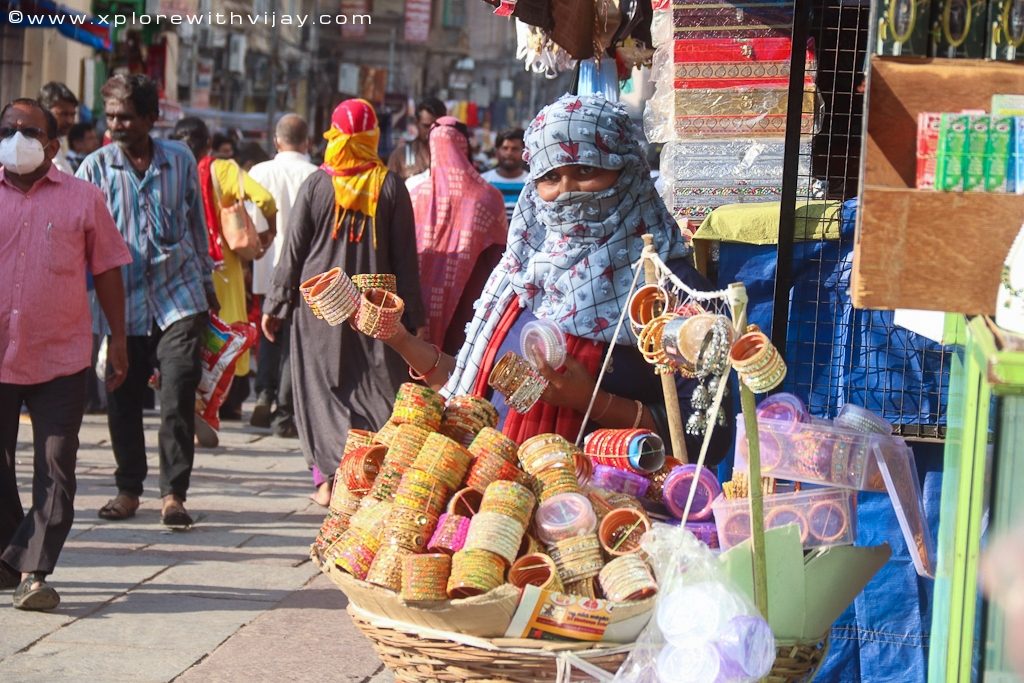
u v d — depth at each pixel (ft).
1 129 18.10
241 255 32.17
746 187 16.39
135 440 24.00
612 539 9.75
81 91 64.39
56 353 18.37
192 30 77.61
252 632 17.90
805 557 9.91
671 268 11.68
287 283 24.14
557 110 11.48
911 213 9.32
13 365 18.15
